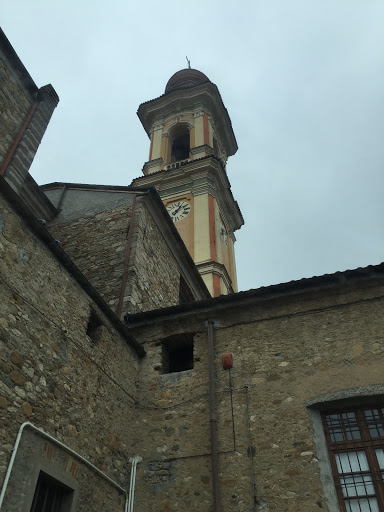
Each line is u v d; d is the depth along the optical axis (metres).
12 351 5.94
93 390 7.53
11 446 5.52
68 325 7.27
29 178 12.42
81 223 13.07
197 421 8.27
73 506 6.28
